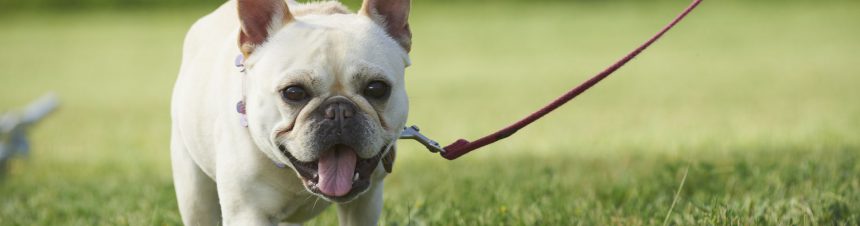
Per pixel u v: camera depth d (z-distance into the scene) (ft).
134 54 96.63
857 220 20.11
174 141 19.12
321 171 15.40
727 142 34.24
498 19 120.98
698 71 72.95
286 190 16.62
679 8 123.03
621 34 102.68
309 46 15.31
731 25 106.93
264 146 15.75
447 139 40.81
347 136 14.92
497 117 50.24
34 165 36.04
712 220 19.52
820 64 73.82
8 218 25.11
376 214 17.84
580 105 55.47
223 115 16.70
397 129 15.88
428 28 115.14
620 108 53.26
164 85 73.72
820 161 26.76
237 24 18.39
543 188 25.43
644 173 28.02
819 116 44.37
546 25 113.91
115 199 26.68
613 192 24.66
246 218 16.62
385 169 16.74
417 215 22.22
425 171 31.01
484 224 21.77
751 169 26.03
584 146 35.76
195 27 19.72
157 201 25.43
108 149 40.96
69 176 32.83
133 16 132.67
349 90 15.21
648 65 78.64
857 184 22.94
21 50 103.24
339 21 16.07
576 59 84.17
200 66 18.16
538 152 34.76
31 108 36.58
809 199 21.58
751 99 55.26
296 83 15.10
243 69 16.22
